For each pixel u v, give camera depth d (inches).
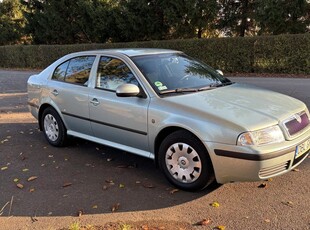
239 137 142.8
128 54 195.2
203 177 155.3
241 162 143.3
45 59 1051.9
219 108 156.2
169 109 163.3
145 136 174.6
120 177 183.2
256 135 143.1
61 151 227.8
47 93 233.9
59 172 193.0
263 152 140.8
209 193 160.6
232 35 893.8
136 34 920.3
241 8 857.5
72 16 1065.5
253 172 142.9
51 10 1072.2
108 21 932.6
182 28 862.5
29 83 255.0
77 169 196.2
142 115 173.0
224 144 145.7
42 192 169.5
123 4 911.0
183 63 203.9
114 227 135.8
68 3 1050.1
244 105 160.1
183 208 148.8
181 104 161.9
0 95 502.9
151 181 176.9
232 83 201.3
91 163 204.5
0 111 371.9
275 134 146.6
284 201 150.3
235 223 135.3
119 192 166.1
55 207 154.0
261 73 662.5
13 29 1368.1
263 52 655.1
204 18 842.2
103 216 145.0
